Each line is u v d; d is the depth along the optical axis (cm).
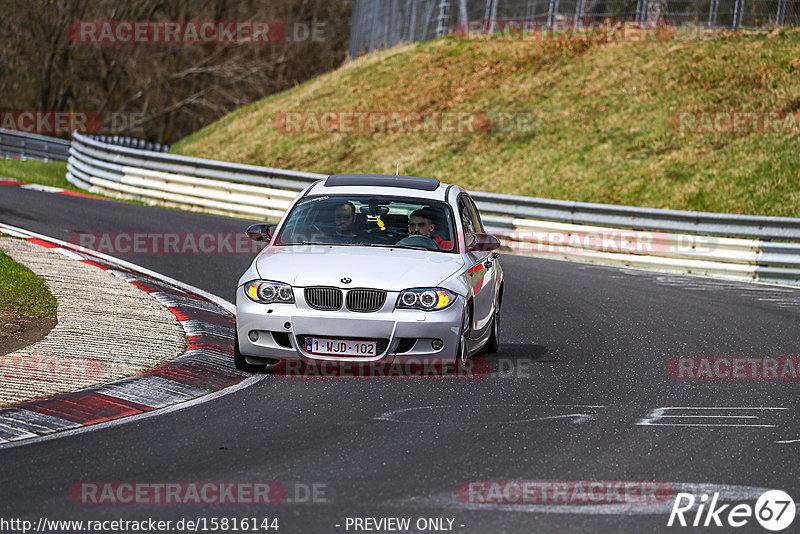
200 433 2281
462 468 2034
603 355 3481
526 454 2156
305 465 2036
